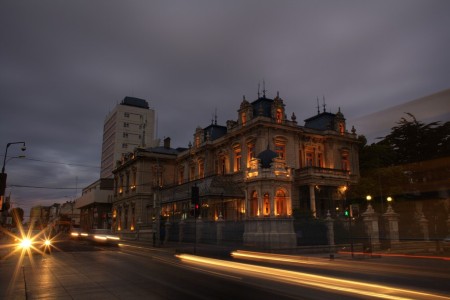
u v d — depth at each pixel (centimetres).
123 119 11275
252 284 1132
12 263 1820
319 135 4375
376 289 820
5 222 9194
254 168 2950
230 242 2922
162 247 3020
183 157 5497
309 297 903
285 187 2900
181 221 3725
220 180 3978
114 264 1755
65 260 1956
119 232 5731
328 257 1919
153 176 5772
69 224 8431
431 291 700
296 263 1716
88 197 8194
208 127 5172
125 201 6144
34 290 1073
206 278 1276
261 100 4209
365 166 4091
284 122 4078
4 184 2445
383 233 2181
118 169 6712
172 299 922
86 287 1112
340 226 2759
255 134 3956
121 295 980
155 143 7412
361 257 1572
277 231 2570
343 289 964
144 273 1420
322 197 3944
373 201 3206
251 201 2933
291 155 4081
